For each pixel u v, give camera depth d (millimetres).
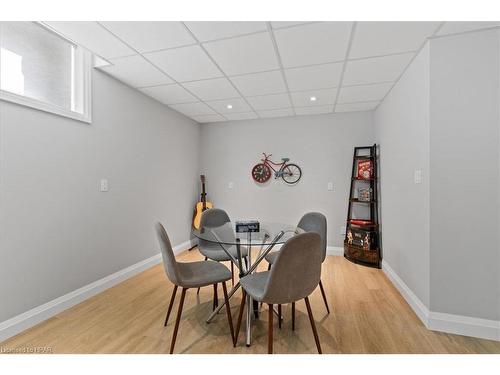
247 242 1916
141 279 2875
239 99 3307
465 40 1816
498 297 1768
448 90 1854
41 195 1999
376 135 3602
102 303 2305
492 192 1771
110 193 2658
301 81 2705
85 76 2357
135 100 2994
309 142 4012
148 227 3250
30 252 1925
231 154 4402
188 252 3994
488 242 1784
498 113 1754
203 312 2162
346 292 2559
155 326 1939
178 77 2645
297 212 4078
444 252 1874
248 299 1854
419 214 2113
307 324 1977
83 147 2352
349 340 1767
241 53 2154
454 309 1855
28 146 1909
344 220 3854
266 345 1717
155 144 3375
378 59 2225
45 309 2018
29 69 1991
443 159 1868
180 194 3984
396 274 2738
